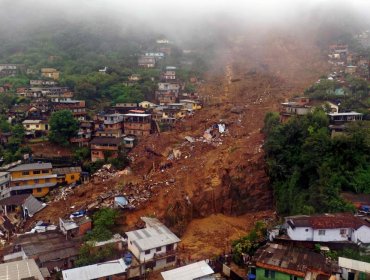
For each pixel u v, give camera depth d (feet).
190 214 209.46
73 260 156.46
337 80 333.62
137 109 324.39
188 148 262.88
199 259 167.73
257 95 363.76
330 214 153.28
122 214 194.49
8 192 231.91
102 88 360.89
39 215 207.51
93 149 270.26
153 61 449.89
